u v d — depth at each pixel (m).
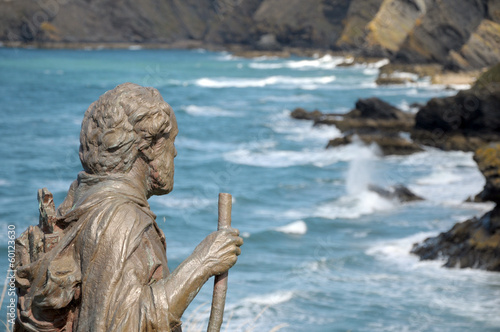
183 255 15.78
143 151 2.30
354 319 11.55
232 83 77.38
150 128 2.28
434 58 78.62
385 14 101.75
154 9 177.75
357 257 15.51
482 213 19.91
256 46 147.88
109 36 173.25
